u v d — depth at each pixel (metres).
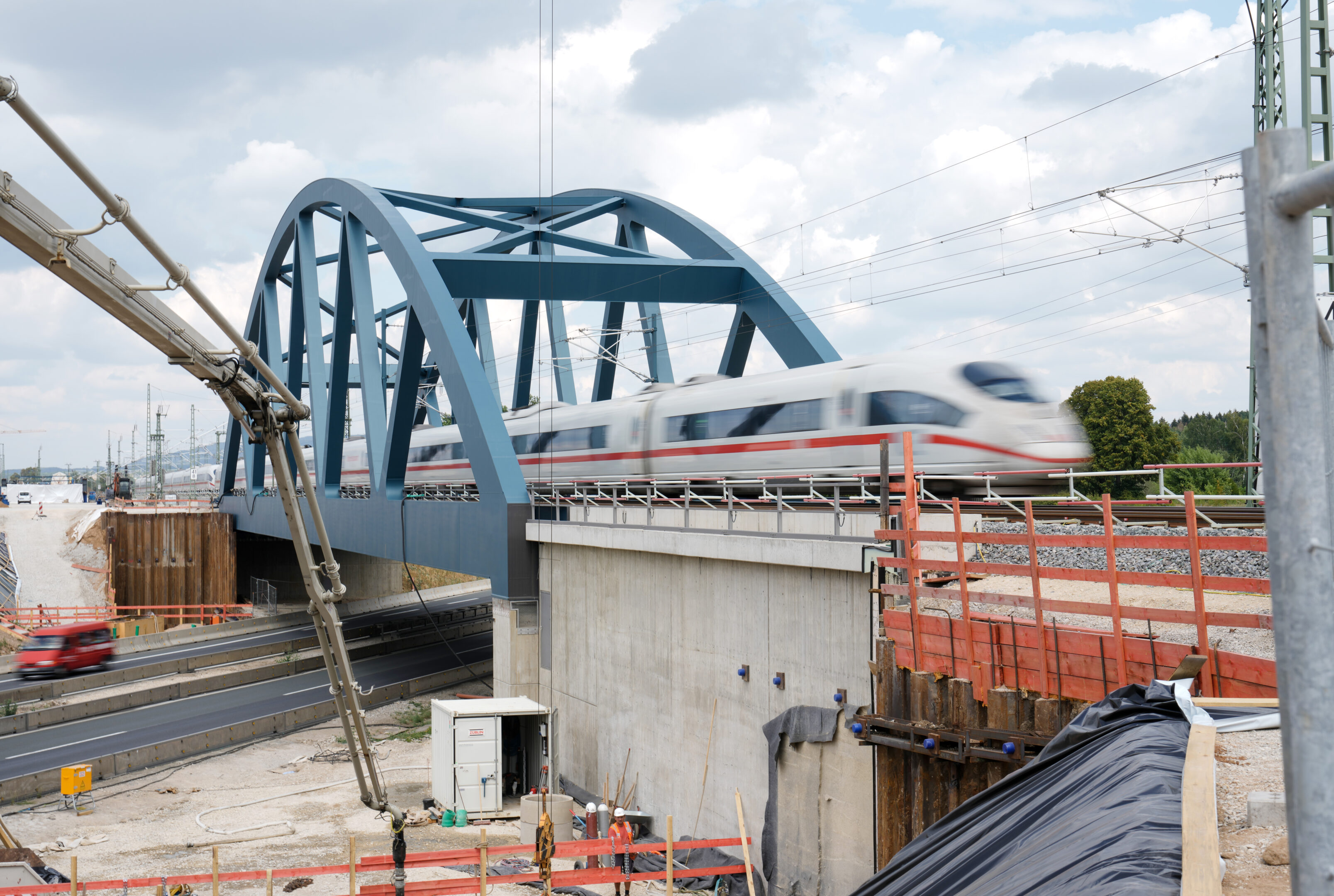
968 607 13.02
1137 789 5.20
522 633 31.39
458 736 26.39
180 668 48.97
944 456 23.89
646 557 25.31
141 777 30.98
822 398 27.23
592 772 27.89
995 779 12.53
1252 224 2.24
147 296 10.05
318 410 51.09
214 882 17.23
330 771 31.30
